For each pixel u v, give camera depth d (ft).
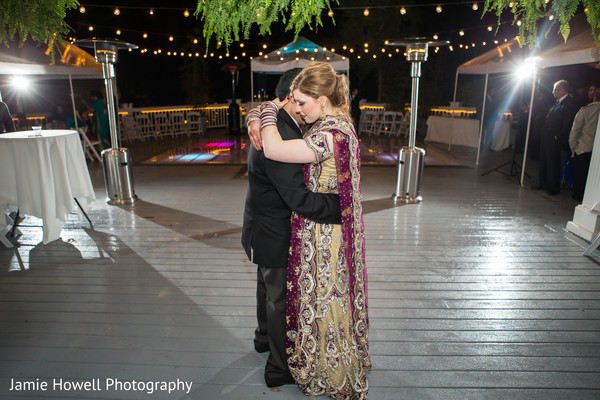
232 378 7.10
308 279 6.05
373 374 7.21
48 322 8.84
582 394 6.77
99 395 6.70
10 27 6.50
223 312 9.24
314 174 5.72
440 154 32.24
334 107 5.79
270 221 6.14
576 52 16.43
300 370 6.34
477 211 17.26
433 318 9.05
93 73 22.03
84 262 11.97
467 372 7.29
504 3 6.33
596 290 10.43
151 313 9.20
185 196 19.65
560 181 20.79
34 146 12.49
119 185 18.20
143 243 13.47
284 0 6.38
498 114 33.71
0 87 35.22
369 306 9.53
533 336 8.43
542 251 12.93
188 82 46.03
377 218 16.24
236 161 29.09
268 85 58.13
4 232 13.76
